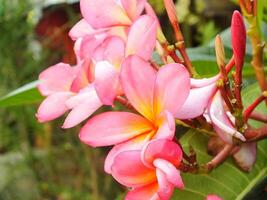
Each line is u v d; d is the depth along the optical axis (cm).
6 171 157
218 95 42
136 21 43
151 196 39
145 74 41
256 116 46
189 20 127
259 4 57
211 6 118
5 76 136
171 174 37
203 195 48
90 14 46
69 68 50
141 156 39
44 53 132
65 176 151
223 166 49
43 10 134
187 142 48
